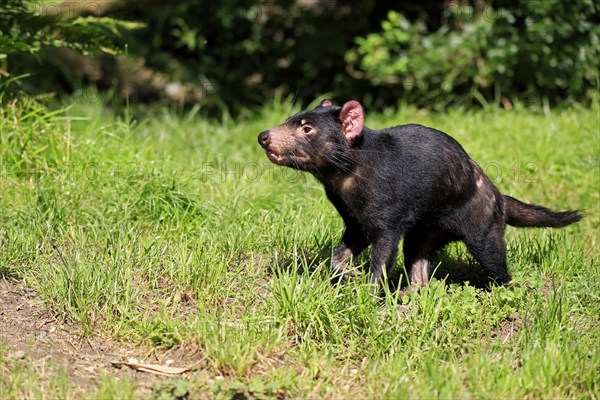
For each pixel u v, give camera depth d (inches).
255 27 788.0
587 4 645.9
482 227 365.1
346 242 369.4
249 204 444.5
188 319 329.7
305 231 406.6
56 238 390.9
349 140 341.7
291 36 784.9
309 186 487.2
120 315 334.3
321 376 306.8
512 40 657.6
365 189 344.8
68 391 285.6
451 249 421.1
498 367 305.3
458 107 677.3
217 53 798.5
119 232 389.7
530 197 520.4
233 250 389.4
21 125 464.8
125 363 307.7
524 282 367.2
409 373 307.7
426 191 350.9
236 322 330.6
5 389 282.2
